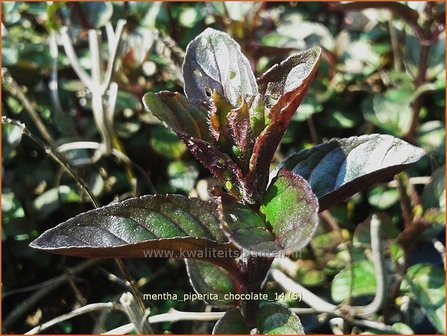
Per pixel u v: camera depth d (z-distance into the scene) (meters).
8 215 0.20
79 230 0.12
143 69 0.24
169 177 0.22
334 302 0.19
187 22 0.24
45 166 0.22
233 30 0.23
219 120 0.12
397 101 0.21
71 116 0.23
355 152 0.13
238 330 0.14
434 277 0.17
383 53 0.24
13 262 0.21
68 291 0.20
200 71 0.13
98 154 0.21
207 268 0.15
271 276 0.20
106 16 0.24
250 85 0.13
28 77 0.23
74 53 0.22
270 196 0.12
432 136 0.21
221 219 0.11
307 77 0.11
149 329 0.16
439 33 0.20
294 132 0.22
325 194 0.13
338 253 0.19
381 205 0.20
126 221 0.12
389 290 0.18
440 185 0.17
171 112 0.12
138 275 0.20
